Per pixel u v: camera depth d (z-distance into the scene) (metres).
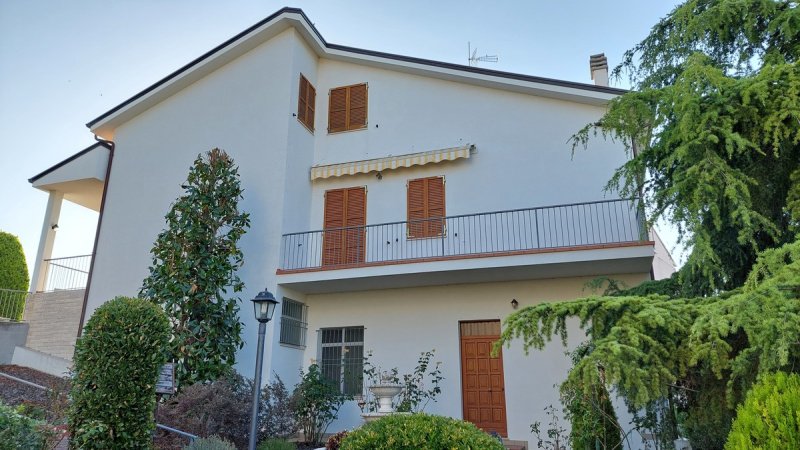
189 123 14.98
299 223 13.67
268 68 14.43
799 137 5.68
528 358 11.71
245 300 12.60
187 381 10.40
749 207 5.88
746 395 4.54
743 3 6.57
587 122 12.48
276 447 9.07
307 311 13.70
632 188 7.83
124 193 15.11
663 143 6.96
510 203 12.59
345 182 14.24
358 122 14.65
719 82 5.99
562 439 10.79
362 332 13.20
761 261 5.00
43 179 15.90
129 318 6.90
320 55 15.55
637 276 11.39
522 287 12.19
